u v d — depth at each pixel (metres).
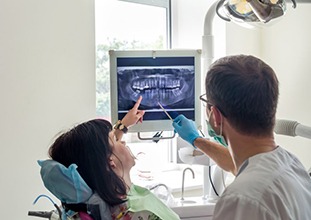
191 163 1.71
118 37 2.35
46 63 1.79
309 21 2.00
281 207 0.82
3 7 1.66
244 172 0.90
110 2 2.29
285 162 0.94
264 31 2.32
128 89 1.63
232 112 0.93
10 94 1.69
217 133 1.03
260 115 0.92
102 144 1.23
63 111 1.84
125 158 1.34
